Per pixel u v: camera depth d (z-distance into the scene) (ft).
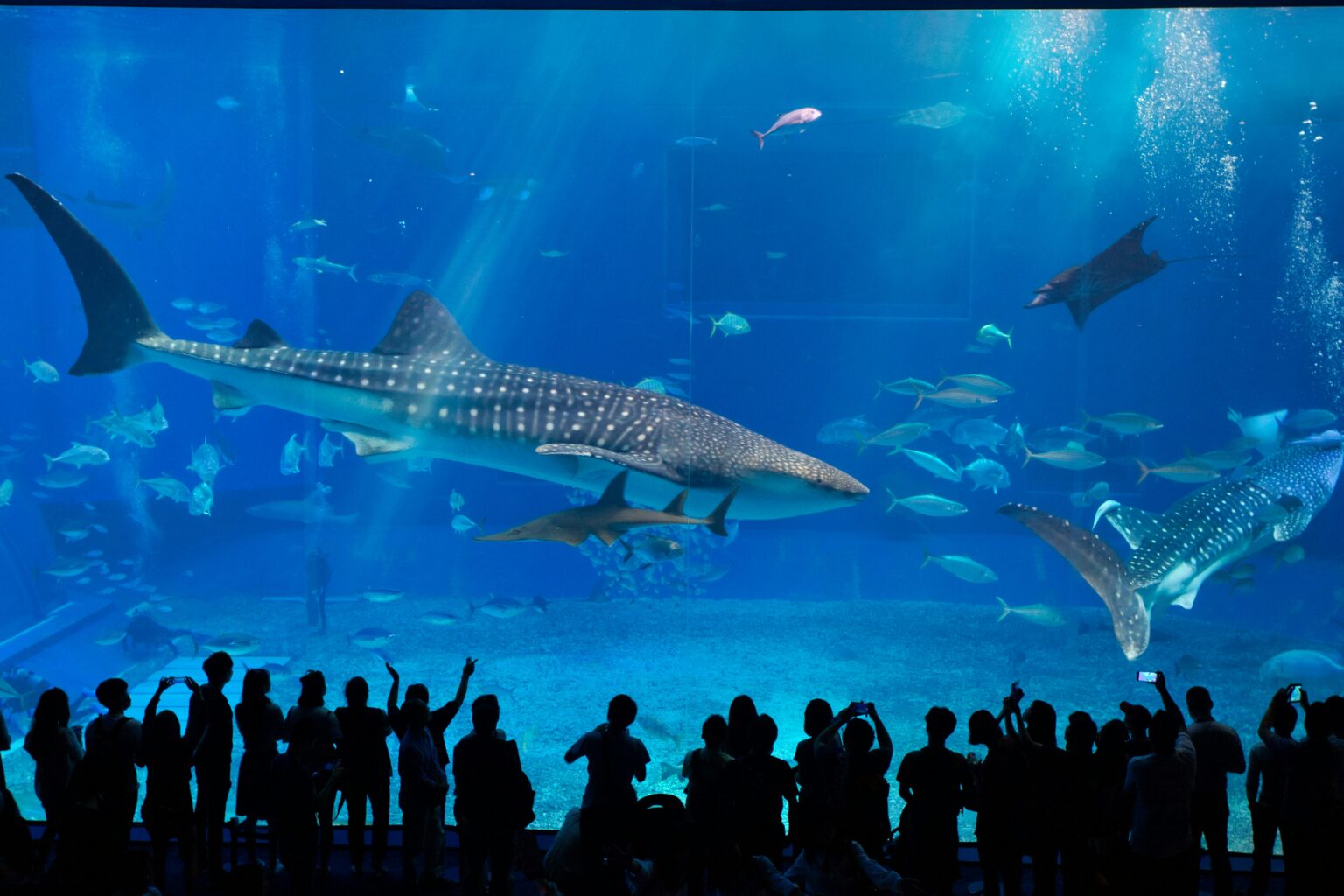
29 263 74.38
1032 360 83.41
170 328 98.73
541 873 15.20
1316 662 30.27
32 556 54.19
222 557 68.80
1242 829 22.15
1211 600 49.96
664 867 11.75
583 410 30.58
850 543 70.95
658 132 88.28
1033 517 24.86
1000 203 83.25
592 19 72.18
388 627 45.21
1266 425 50.72
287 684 36.60
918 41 71.82
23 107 91.09
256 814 17.10
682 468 29.48
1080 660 38.50
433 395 30.78
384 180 98.53
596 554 48.85
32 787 26.99
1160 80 75.36
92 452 44.68
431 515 86.84
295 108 94.63
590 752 15.49
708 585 54.08
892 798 23.70
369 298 102.37
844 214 83.41
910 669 37.11
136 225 69.31
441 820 17.72
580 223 93.40
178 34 76.95
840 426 52.11
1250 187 78.38
